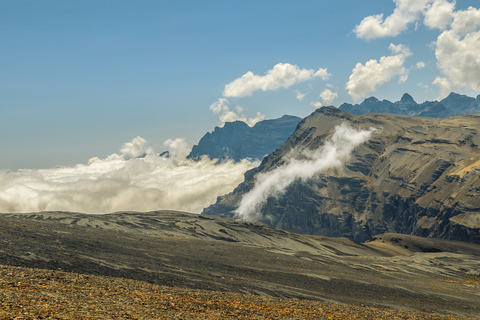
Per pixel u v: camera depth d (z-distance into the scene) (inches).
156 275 2214.6
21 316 763.4
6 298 890.7
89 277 1598.2
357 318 1558.8
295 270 3599.9
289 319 1289.4
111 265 2219.5
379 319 1610.5
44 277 1349.7
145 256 2874.0
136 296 1272.1
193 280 2287.2
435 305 2982.3
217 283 2332.7
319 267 4220.0
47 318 788.6
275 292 2412.6
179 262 2910.9
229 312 1264.8
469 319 2092.8
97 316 884.0
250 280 2682.1
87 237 3203.7
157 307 1128.8
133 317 941.2
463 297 3575.3
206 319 1069.8
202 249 4109.3
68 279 1407.5
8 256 1898.4
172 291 1609.3
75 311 892.0
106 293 1221.1
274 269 3412.9
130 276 2079.2
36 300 925.8
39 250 2169.0
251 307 1475.1
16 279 1198.3
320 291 2770.7
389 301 2851.9
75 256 2230.6
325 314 1544.0
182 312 1123.9
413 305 2829.7
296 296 2420.0
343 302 2484.0
